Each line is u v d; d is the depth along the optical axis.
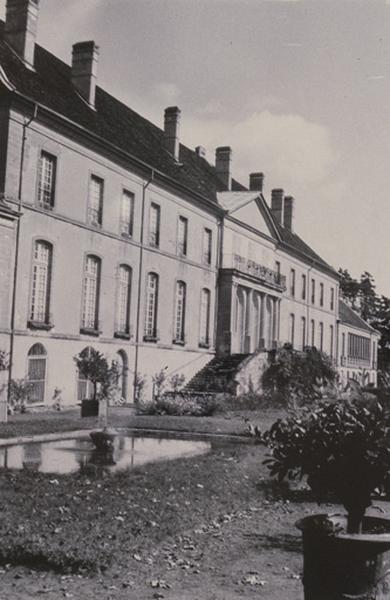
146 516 9.20
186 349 39.28
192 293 40.16
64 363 28.55
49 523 8.46
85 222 30.03
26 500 9.82
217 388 37.22
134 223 34.03
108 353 31.89
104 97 38.25
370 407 5.96
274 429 6.09
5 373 25.05
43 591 6.37
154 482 11.85
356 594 5.49
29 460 14.50
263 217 50.22
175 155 42.22
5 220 24.58
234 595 6.51
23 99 25.55
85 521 8.66
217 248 43.47
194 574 7.11
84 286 30.44
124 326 33.66
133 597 6.31
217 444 18.73
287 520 9.97
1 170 25.28
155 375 35.94
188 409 27.98
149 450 17.11
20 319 25.86
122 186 33.00
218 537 8.70
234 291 43.53
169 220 37.56
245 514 10.23
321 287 66.00
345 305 82.38
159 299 36.50
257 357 39.31
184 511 9.75
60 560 7.03
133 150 34.16
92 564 7.00
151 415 27.05
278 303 50.59
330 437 5.83
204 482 12.17
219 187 47.50
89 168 30.28
